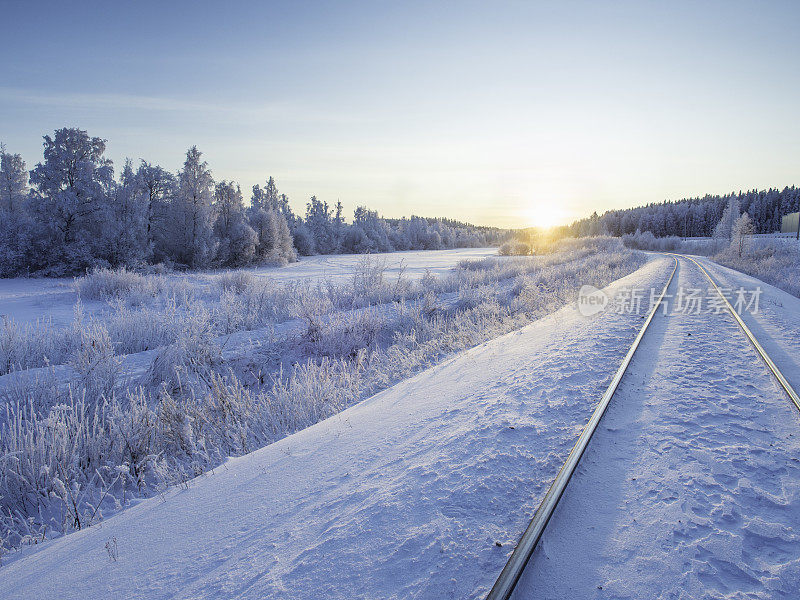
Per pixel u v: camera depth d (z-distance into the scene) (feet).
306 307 39.11
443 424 15.46
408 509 10.18
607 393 16.40
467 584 7.71
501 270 94.99
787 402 16.14
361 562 8.59
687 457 12.07
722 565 8.12
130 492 15.10
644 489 10.60
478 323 38.01
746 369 20.35
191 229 164.45
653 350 24.02
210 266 168.45
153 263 150.71
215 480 13.50
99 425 18.70
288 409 20.38
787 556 8.35
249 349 31.01
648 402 16.22
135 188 147.74
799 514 9.64
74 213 127.85
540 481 10.94
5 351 27.30
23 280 110.01
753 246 151.12
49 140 126.93
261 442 17.94
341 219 371.76
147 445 17.21
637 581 7.78
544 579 7.92
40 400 20.02
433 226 526.16
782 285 67.26
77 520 12.64
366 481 11.98
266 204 322.14
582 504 10.11
